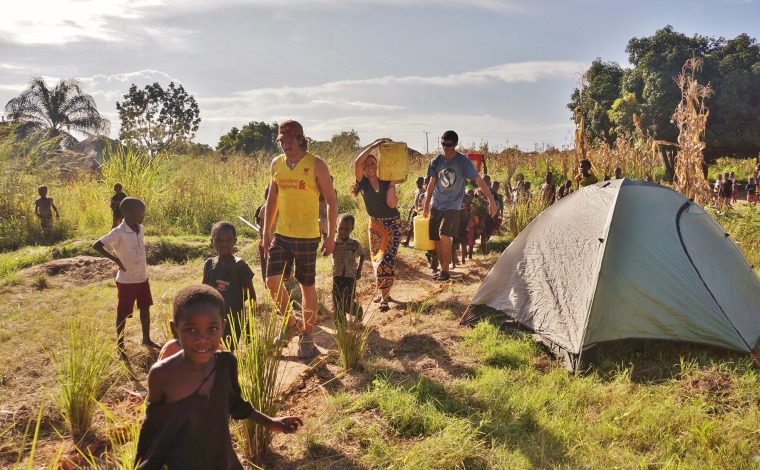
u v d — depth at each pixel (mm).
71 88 36156
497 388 5258
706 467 4090
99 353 5020
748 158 43031
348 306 6961
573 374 5816
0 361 6070
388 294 8094
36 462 4246
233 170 19547
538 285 6684
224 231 5625
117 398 5246
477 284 9141
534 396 5137
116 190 12469
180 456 2748
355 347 5781
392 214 7934
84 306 8289
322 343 6660
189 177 17156
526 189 14648
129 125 17797
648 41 39312
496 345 6379
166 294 8562
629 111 37844
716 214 13672
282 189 6086
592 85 45062
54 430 4711
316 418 4824
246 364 4312
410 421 4684
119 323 6188
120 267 6160
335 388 5406
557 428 4652
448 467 4074
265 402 4293
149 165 16625
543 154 32000
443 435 4422
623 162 23594
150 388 2734
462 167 8836
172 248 12531
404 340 6590
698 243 6484
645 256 6207
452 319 7402
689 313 6020
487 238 11867
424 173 23484
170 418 2734
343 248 6980
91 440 4559
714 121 37500
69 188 17297
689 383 5348
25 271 10406
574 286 6359
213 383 2811
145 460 2775
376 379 5457
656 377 5625
